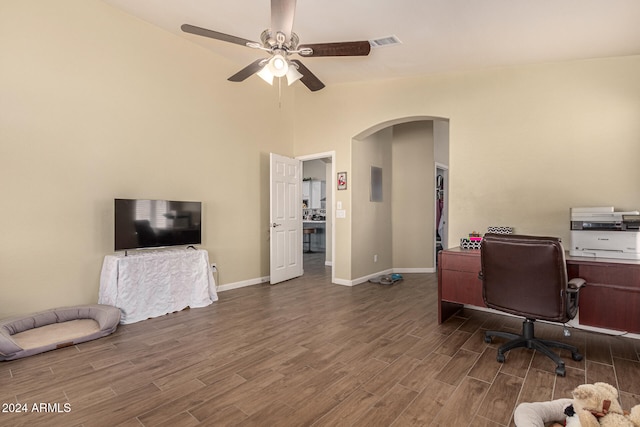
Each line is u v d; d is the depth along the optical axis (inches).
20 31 110.3
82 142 124.4
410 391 76.5
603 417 48.9
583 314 98.0
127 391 76.8
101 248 129.5
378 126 176.4
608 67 116.5
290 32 92.7
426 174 224.1
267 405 71.2
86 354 96.7
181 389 77.7
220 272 172.1
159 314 132.7
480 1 93.0
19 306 110.7
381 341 106.3
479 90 139.8
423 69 146.6
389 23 110.0
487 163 137.3
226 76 175.2
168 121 150.6
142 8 129.7
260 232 193.5
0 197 106.9
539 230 127.0
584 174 119.6
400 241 227.6
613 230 99.7
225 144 174.6
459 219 143.2
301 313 135.6
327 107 194.5
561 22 98.5
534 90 128.5
